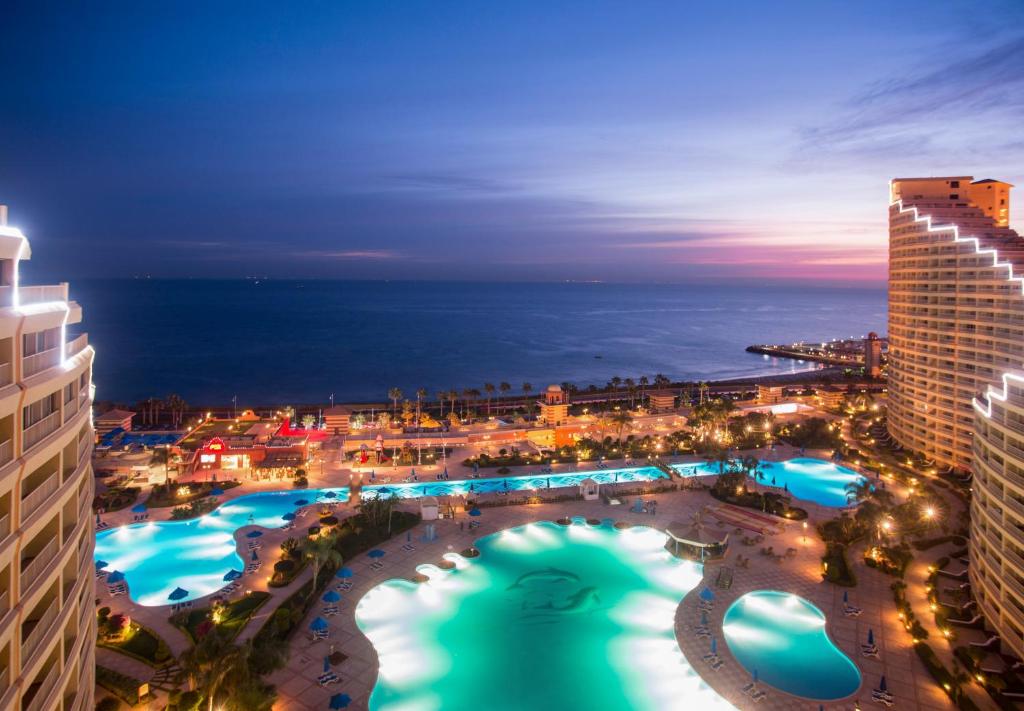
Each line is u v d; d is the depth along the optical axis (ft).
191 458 368.89
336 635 199.31
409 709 167.32
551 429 463.42
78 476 111.55
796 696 173.47
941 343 374.63
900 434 419.95
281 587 228.63
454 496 333.42
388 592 230.68
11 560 86.17
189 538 279.08
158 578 239.71
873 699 171.73
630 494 338.54
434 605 221.46
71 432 107.04
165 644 188.75
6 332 85.97
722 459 363.15
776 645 199.31
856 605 221.87
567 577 243.81
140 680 172.45
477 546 272.31
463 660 189.47
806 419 497.46
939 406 376.48
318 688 172.76
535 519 304.30
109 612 205.36
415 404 634.84
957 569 245.45
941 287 372.99
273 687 161.17
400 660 189.06
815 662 190.29
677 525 273.75
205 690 145.07
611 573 248.32
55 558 100.12
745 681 179.42
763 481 369.09
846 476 377.91
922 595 227.40
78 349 120.47
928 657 187.42
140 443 404.77
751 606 223.92
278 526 290.97
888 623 210.18
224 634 194.80
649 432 489.67
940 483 352.08
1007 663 184.65
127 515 301.43
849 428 490.08
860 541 275.39
